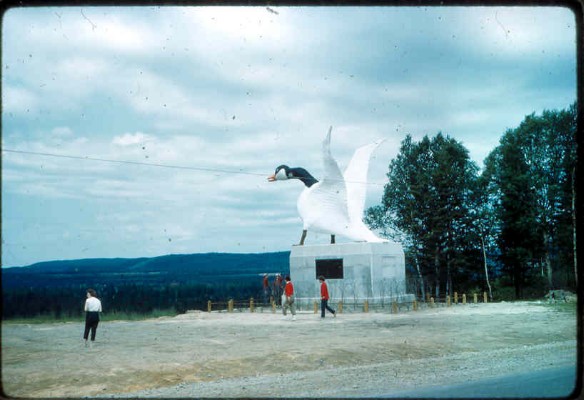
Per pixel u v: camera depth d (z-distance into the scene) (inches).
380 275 1398.9
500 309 1266.0
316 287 1438.2
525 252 1953.7
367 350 705.6
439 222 2167.8
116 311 1551.4
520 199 1950.1
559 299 1478.8
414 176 2305.6
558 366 573.3
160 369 591.5
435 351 717.9
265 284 1514.5
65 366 605.9
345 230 1472.7
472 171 2213.3
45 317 1396.4
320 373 581.6
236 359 643.5
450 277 2210.9
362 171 1533.0
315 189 1489.9
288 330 927.7
